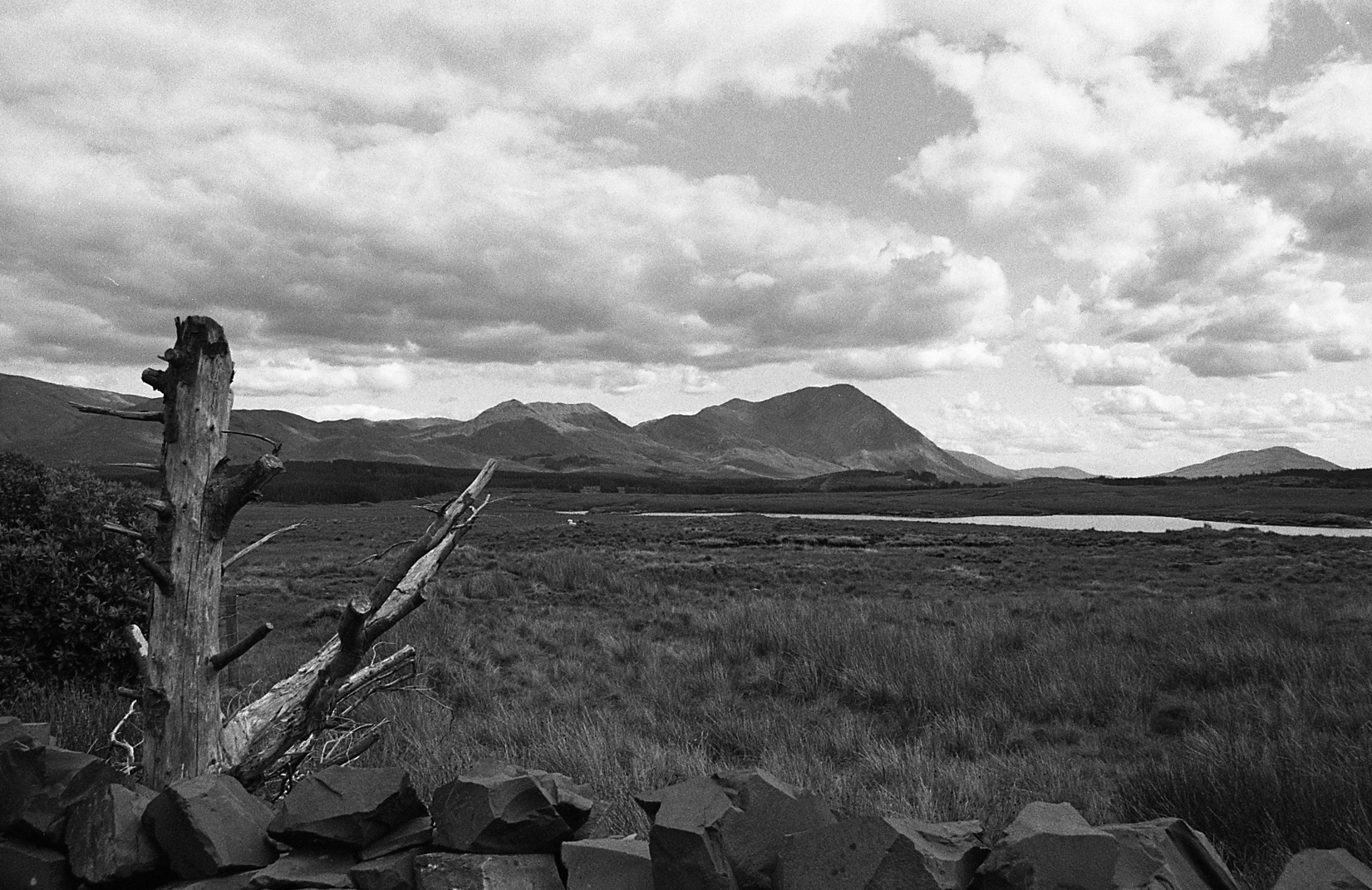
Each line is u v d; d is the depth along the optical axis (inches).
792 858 93.1
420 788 239.0
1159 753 295.0
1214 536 2066.9
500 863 108.4
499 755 277.7
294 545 1520.7
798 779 245.8
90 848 123.4
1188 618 567.8
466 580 873.5
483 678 422.3
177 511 150.8
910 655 440.1
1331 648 428.5
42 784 133.3
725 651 497.7
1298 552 1604.3
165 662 149.7
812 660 446.9
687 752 289.7
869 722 349.7
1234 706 341.7
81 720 256.4
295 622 639.8
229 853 118.5
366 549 1416.1
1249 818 205.2
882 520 3499.0
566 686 417.1
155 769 149.2
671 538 1982.0
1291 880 87.7
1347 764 222.4
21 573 298.5
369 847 119.8
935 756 289.0
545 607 754.8
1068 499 6171.3
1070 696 373.4
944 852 92.4
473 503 189.6
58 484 331.0
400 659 208.4
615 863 104.8
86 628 303.1
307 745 181.6
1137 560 1469.0
